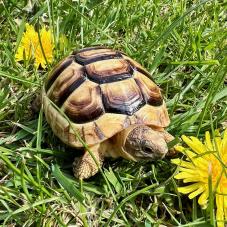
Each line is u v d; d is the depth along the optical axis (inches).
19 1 9.1
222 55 8.3
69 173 6.4
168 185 6.3
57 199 6.0
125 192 6.2
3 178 6.4
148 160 6.0
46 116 6.5
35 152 6.5
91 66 6.3
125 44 8.3
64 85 6.3
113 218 6.0
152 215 6.1
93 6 9.0
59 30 8.5
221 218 5.6
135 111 6.0
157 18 9.0
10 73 7.7
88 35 8.5
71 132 6.1
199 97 7.7
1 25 8.6
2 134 7.0
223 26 9.2
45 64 7.8
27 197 5.9
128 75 6.3
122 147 6.0
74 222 6.1
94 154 6.1
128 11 9.1
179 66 7.9
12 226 6.0
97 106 6.0
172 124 7.0
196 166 5.9
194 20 9.1
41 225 5.9
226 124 7.2
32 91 7.4
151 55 8.2
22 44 7.9
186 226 5.8
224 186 5.8
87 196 6.2
